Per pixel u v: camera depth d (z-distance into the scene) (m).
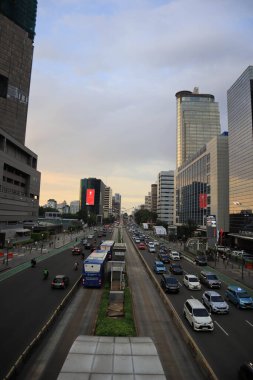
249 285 42.16
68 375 10.53
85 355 11.81
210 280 39.75
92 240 104.00
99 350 12.23
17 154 114.12
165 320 25.00
